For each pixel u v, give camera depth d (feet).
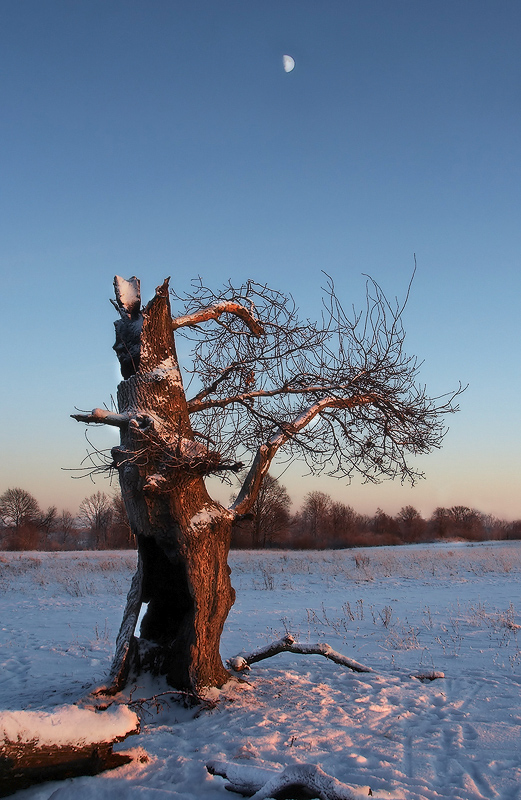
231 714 20.51
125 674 21.39
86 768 14.42
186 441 21.84
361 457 28.04
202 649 21.89
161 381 22.65
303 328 27.04
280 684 24.90
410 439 27.68
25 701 22.65
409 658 30.14
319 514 255.50
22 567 93.25
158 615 24.49
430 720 20.22
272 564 96.63
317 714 20.71
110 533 254.47
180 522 21.71
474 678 25.81
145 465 21.25
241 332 27.04
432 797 14.16
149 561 23.56
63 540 277.23
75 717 14.56
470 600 51.98
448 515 328.08
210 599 22.20
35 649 35.55
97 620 46.85
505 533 302.86
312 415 26.02
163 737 18.42
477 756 16.92
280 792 12.80
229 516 23.39
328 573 82.12
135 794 13.66
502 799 14.12
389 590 61.67
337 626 39.83
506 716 20.59
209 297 27.32
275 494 174.70
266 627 40.40
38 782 13.80
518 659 29.25
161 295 23.56
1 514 270.67
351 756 16.71
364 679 25.89
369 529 297.53
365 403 27.45
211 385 26.76
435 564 91.40
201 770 15.44
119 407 23.12
